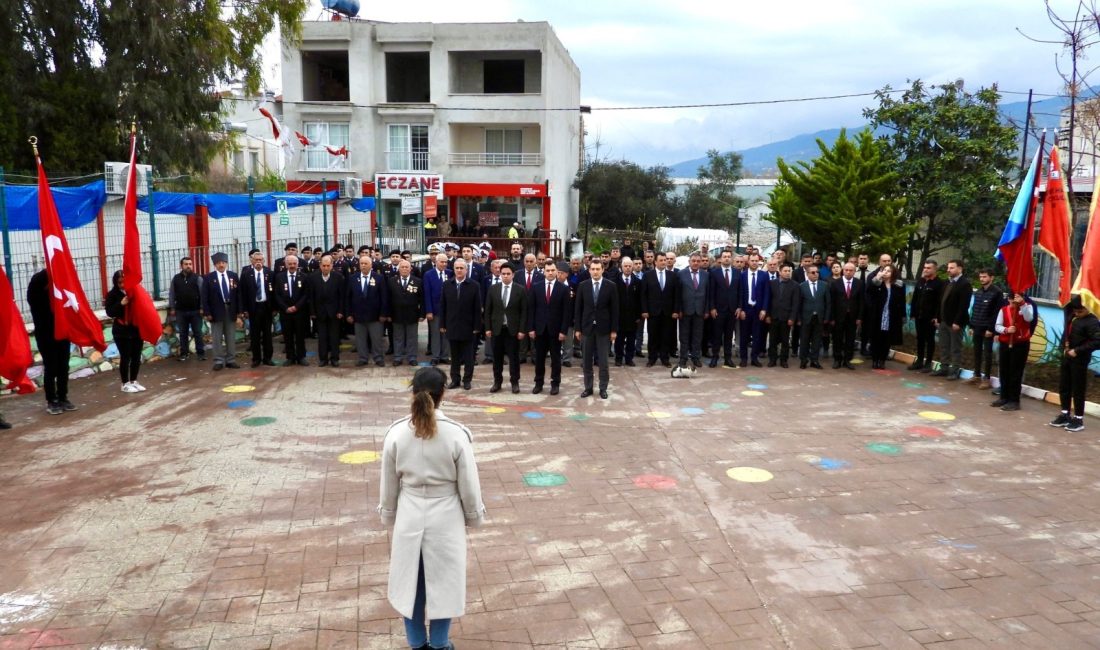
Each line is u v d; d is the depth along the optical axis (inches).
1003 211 709.3
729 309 517.7
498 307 430.0
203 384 441.7
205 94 862.5
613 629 185.3
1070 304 367.9
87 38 789.9
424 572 161.5
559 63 1459.2
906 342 604.1
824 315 520.1
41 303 362.0
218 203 587.8
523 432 354.6
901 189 751.7
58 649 173.5
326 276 494.6
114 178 469.4
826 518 256.7
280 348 576.4
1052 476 301.6
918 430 367.2
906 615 193.8
